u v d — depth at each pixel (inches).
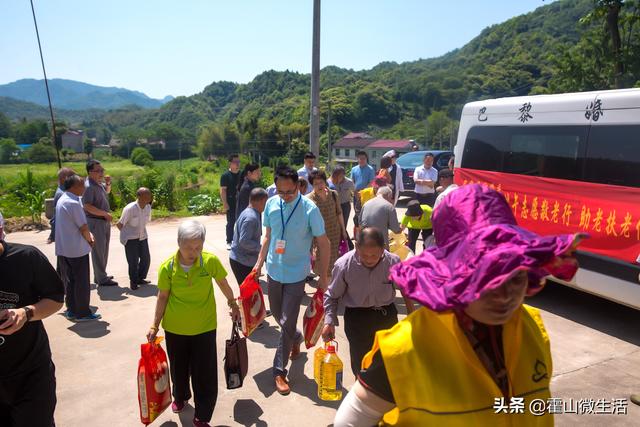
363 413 59.1
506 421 54.7
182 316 141.9
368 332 140.5
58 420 152.7
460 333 53.7
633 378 175.6
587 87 871.7
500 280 45.9
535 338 60.7
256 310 179.5
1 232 103.1
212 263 145.1
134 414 156.5
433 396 54.2
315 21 405.4
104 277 287.9
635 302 199.9
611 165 208.2
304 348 204.7
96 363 191.6
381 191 232.4
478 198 55.2
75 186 228.1
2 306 102.7
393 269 56.8
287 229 170.9
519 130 255.3
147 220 286.0
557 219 232.7
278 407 159.3
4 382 103.7
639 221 196.1
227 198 375.9
